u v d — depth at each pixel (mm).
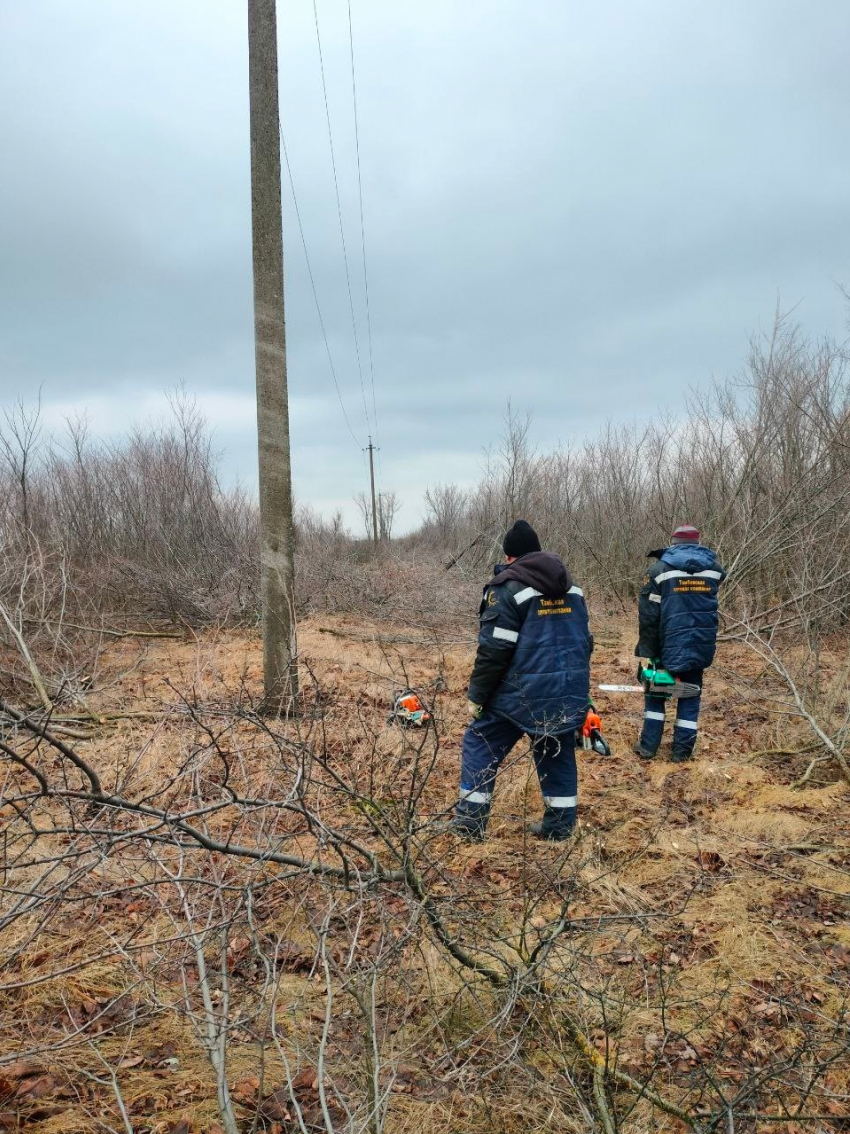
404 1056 2670
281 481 6578
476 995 2891
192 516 14453
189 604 11492
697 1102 2506
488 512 21359
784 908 3729
